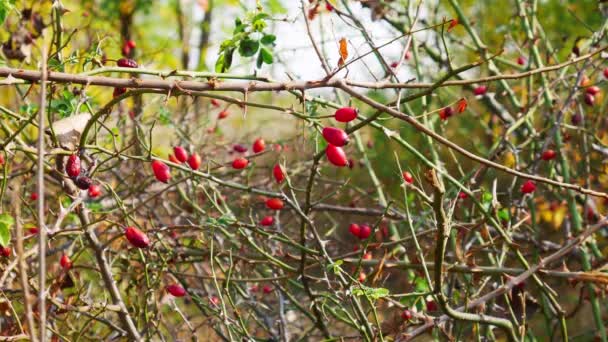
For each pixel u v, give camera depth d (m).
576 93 3.29
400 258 3.65
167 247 2.90
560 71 3.99
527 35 3.63
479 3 5.07
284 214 4.40
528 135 3.80
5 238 1.96
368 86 2.23
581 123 3.60
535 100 3.47
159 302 3.03
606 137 4.13
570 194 3.32
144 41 5.98
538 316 4.07
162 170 2.54
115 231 3.29
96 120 2.18
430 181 2.00
